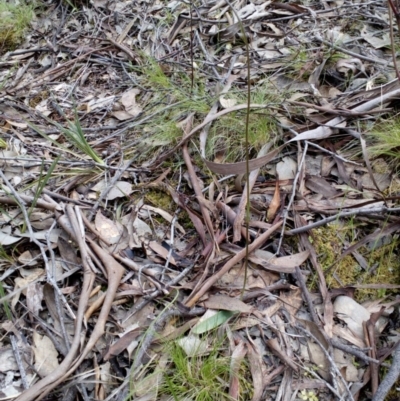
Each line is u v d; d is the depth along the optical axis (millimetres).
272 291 775
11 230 838
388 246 821
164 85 1107
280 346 718
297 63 1125
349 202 878
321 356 712
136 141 1008
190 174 907
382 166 926
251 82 1120
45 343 715
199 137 979
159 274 792
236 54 1212
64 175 947
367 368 699
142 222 870
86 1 1447
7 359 708
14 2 1460
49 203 860
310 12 1282
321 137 950
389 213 836
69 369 653
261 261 794
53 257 786
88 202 899
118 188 915
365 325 733
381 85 1001
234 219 832
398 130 910
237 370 680
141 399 656
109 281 749
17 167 972
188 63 1201
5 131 1074
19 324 738
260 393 671
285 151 962
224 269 764
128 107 1121
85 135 1058
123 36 1327
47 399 657
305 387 686
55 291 751
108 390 676
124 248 827
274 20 1291
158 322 719
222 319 728
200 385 669
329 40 1188
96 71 1244
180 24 1315
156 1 1419
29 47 1354
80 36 1359
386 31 1186
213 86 1124
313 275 797
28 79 1245
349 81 1084
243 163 836
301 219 849
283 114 1006
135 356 676
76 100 1164
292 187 895
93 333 688
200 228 833
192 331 713
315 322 733
